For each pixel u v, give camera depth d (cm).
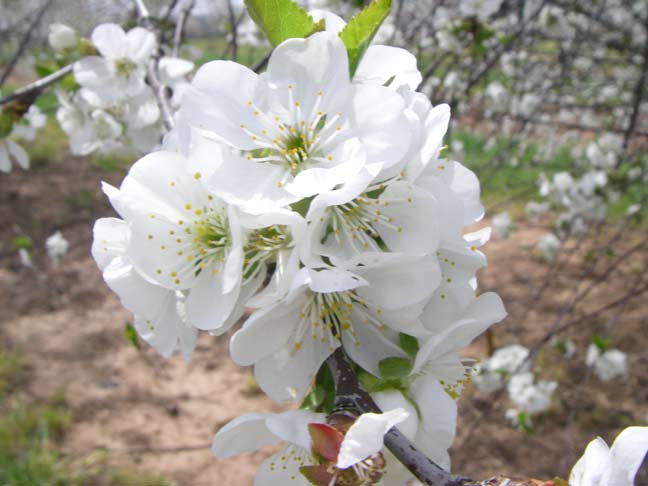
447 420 7
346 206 8
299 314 8
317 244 7
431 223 7
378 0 8
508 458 31
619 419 33
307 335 8
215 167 7
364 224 8
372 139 7
